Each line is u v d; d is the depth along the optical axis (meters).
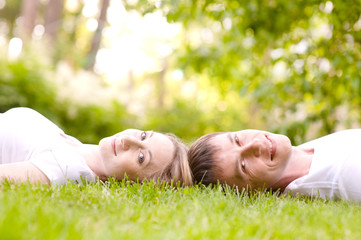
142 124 9.41
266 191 2.75
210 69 5.67
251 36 5.15
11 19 20.34
